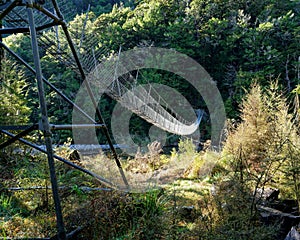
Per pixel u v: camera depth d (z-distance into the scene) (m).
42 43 2.91
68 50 3.10
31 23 1.59
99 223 2.37
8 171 3.70
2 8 1.87
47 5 2.59
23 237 2.23
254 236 1.83
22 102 6.32
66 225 2.41
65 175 3.76
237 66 18.75
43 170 3.29
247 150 2.96
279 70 16.38
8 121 5.62
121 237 2.27
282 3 19.42
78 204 2.73
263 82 14.78
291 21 17.59
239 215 1.96
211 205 2.38
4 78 5.77
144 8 21.89
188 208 2.70
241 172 2.39
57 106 16.19
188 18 18.95
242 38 18.42
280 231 2.01
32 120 12.32
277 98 3.58
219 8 19.84
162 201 2.79
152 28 18.70
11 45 14.13
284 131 2.88
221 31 18.55
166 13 20.69
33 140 4.50
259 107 3.35
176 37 18.59
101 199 2.57
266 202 2.33
